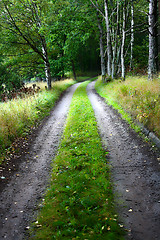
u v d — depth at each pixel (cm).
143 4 2083
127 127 827
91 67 5634
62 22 2081
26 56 2097
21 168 605
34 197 449
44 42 1967
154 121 678
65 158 626
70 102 1592
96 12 2280
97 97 1683
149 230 318
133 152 615
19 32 1773
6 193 473
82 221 341
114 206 384
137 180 469
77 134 820
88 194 422
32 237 324
